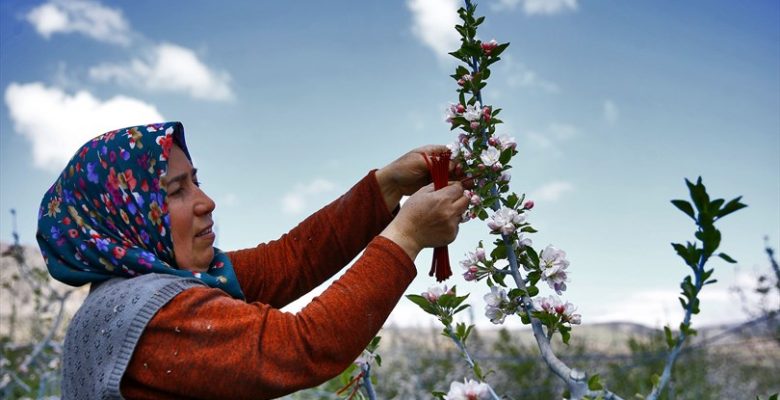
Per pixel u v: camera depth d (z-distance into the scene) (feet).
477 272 5.23
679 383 22.40
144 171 5.36
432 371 27.50
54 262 5.36
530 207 5.24
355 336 4.70
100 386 4.54
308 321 4.67
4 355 18.80
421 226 5.10
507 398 5.02
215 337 4.58
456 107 5.69
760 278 22.94
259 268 6.55
